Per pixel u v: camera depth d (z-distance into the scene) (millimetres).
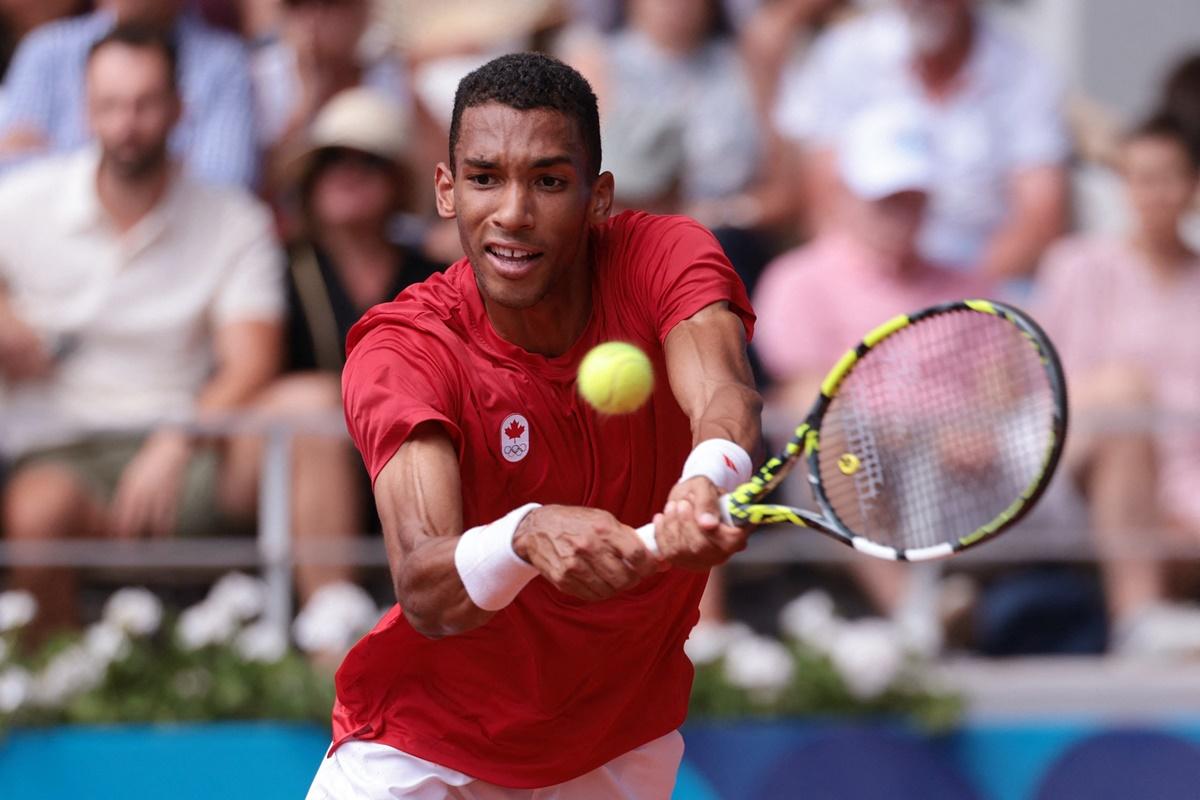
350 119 22844
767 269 25688
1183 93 24891
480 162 9883
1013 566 23406
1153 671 22000
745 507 9656
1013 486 15352
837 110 26828
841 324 23844
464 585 9258
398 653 11570
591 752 11734
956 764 20859
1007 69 27156
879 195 23750
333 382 22625
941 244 26359
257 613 22375
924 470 14305
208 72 25359
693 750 20828
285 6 25703
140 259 22797
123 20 25562
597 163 10227
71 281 22750
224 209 23156
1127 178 24750
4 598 21062
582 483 10805
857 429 13125
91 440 21812
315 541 21422
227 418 21391
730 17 27109
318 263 22969
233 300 22812
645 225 10883
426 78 26703
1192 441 23219
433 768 11719
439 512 9812
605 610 11086
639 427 10758
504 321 10602
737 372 10047
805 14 27984
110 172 22719
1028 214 26641
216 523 21688
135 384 22656
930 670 21547
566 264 10117
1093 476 22828
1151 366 24328
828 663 21156
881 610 23016
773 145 26641
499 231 9914
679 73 26266
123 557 21328
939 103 26703
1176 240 24594
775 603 23578
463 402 10578
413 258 23297
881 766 20766
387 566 21750
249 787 20297
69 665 20609
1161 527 22625
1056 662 22594
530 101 9859
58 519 21391
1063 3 32656
